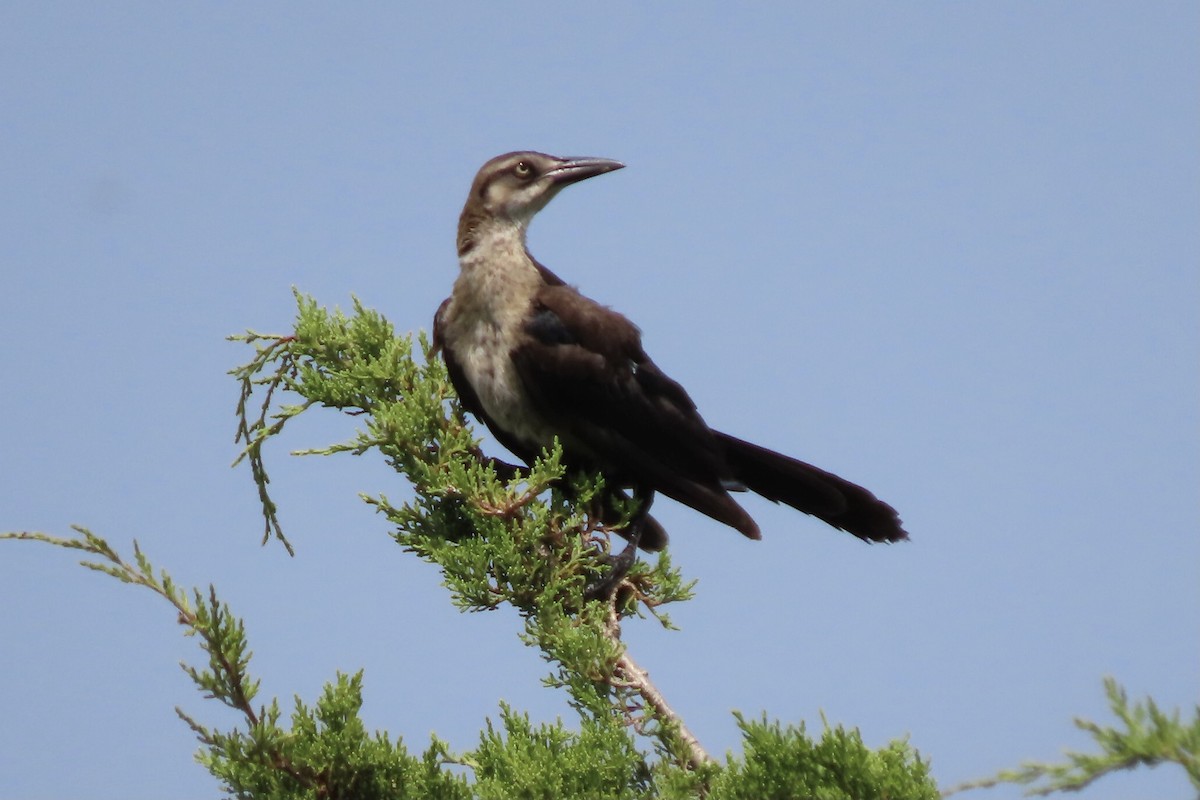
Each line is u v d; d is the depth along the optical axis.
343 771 8.02
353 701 8.10
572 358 11.43
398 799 8.06
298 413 11.02
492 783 7.98
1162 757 5.27
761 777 7.46
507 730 8.41
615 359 11.55
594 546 10.27
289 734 7.88
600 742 8.20
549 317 11.55
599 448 11.54
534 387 11.48
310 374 10.95
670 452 11.66
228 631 7.76
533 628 9.41
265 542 11.00
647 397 11.64
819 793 7.30
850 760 7.33
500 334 11.60
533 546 9.76
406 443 10.28
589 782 8.04
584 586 10.20
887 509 12.12
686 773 7.92
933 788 7.25
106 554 7.80
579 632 8.98
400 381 10.98
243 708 7.86
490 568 9.77
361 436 10.34
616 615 10.45
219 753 7.97
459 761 8.45
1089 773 5.40
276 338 11.23
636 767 8.38
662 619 10.50
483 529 9.82
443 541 10.00
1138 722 5.37
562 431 11.63
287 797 7.91
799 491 12.20
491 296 11.71
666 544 11.64
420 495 10.43
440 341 11.82
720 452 11.95
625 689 8.84
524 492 9.80
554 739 8.32
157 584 7.80
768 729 7.51
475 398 11.78
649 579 10.55
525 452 11.96
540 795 7.98
